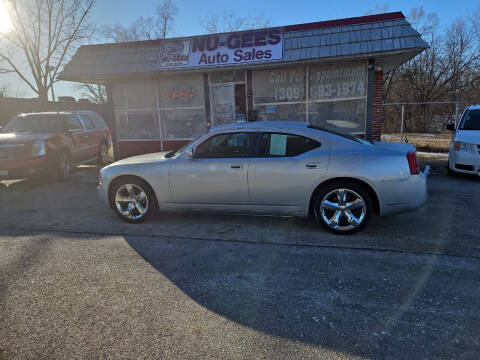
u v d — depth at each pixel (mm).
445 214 5309
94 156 11414
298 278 3379
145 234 4754
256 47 9055
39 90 26828
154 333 2586
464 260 3648
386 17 8430
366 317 2715
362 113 9516
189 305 2953
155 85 10789
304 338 2488
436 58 30172
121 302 3020
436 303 2869
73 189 8180
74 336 2576
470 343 2383
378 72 9445
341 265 3621
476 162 7672
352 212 4434
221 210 4875
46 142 8602
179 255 4000
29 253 4164
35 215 5941
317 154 4418
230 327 2641
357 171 4246
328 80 9586
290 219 5211
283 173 4473
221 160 4719
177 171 4891
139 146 11242
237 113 10438
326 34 8664
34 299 3100
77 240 4582
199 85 10555
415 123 22359
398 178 4215
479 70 28812
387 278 3314
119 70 9914
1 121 22734
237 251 4074
